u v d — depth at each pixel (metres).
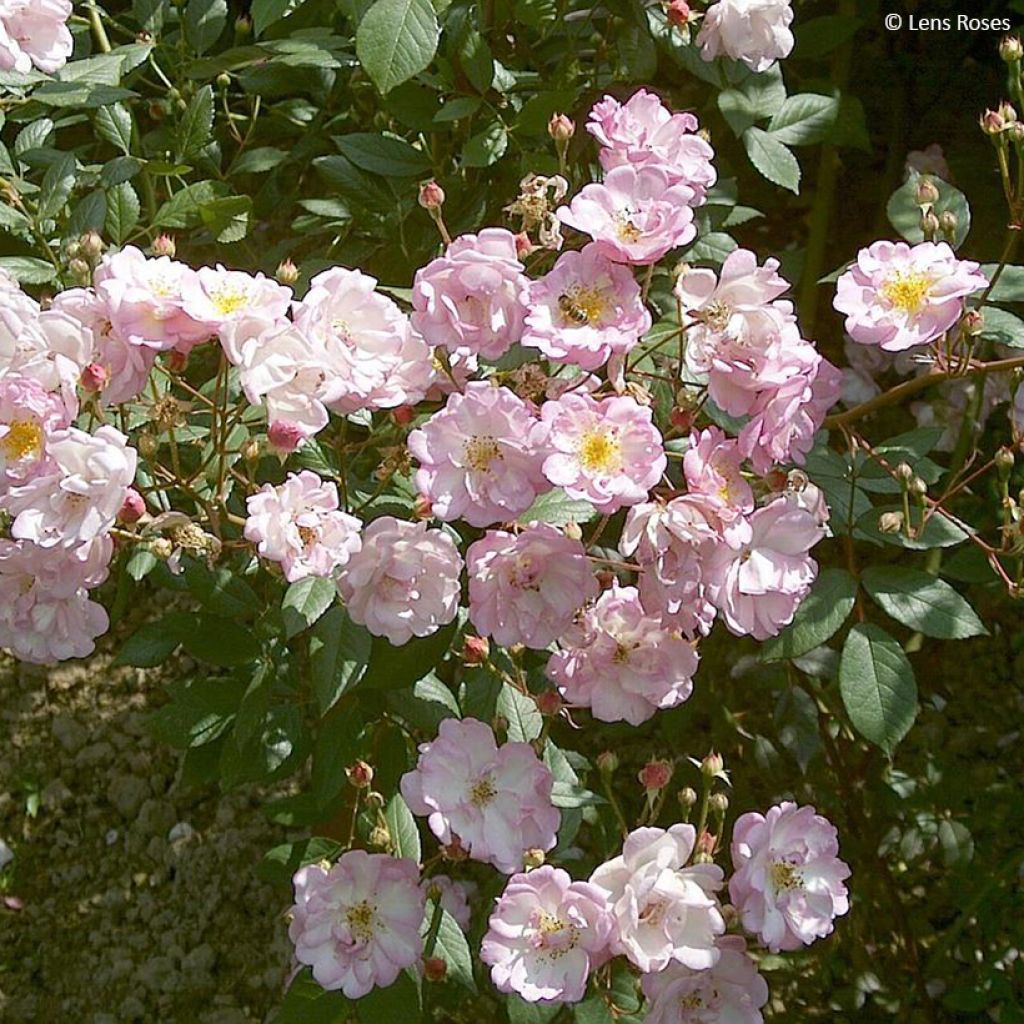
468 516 1.47
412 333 1.61
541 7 2.37
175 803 3.13
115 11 3.29
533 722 1.81
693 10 2.27
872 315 1.72
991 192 3.23
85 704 3.30
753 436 1.49
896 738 1.77
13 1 1.88
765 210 3.61
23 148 2.26
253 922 2.94
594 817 1.97
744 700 2.89
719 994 1.58
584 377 1.63
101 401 1.53
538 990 1.49
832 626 1.78
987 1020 2.60
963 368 1.88
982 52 3.25
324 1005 1.81
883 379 3.29
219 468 1.68
